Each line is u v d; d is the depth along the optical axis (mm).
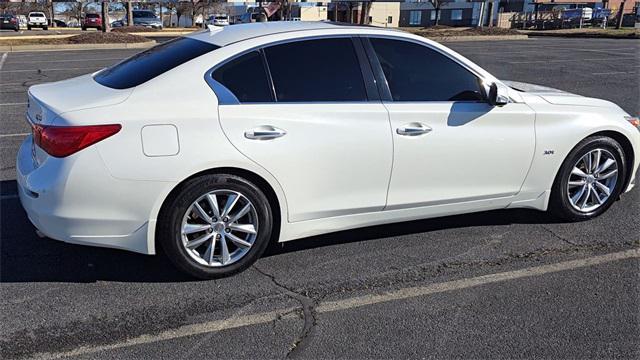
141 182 3387
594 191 4730
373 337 3127
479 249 4242
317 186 3812
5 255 4043
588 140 4570
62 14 68000
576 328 3221
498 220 4801
